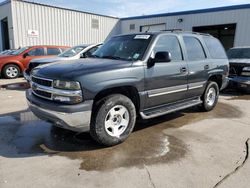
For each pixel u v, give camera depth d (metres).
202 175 3.08
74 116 3.39
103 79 3.59
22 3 16.48
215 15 17.50
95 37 21.59
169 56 4.03
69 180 2.91
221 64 6.09
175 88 4.77
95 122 3.64
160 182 2.91
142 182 2.90
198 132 4.61
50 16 18.06
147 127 4.85
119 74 3.77
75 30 19.91
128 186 2.82
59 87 3.50
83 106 3.43
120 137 3.92
